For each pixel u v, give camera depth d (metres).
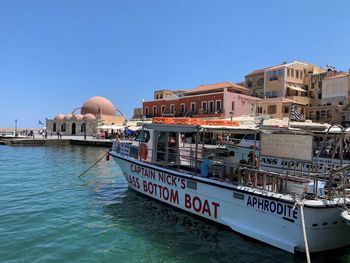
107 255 8.49
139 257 8.41
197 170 12.22
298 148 9.05
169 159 13.50
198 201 10.91
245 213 9.43
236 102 51.22
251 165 10.17
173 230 10.27
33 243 9.10
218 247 9.01
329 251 8.43
